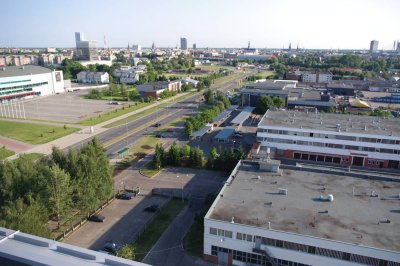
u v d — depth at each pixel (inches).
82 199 2149.4
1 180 2017.7
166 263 1812.3
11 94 6707.7
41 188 2001.7
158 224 2199.8
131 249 1790.1
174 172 3075.8
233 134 4315.9
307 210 1893.5
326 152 3425.2
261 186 2208.4
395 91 7815.0
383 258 1513.3
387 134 3289.9
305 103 5792.3
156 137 4205.2
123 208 2413.9
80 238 2036.2
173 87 7864.2
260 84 7362.2
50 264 827.4
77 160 2262.6
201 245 1973.4
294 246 1646.2
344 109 5679.1
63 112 5625.0
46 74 7544.3
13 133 4279.0
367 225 1744.6
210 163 3147.1
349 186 2230.6
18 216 1628.9
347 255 1566.2
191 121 4296.3
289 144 3518.7
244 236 1722.4
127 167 3196.4
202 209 2359.7
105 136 4205.2
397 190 2176.4
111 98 7091.5
